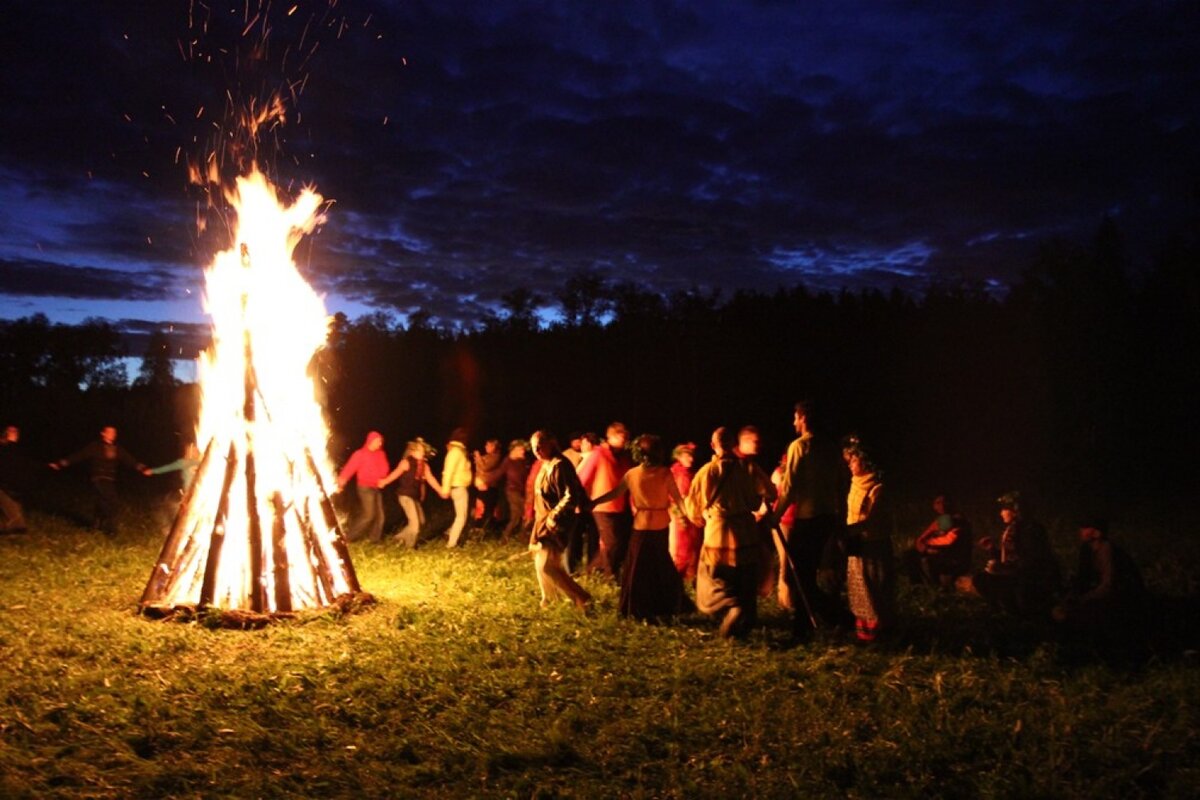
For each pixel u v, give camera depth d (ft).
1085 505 62.44
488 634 27.45
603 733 20.04
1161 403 91.66
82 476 85.46
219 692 21.79
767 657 25.41
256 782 17.44
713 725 20.51
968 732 19.94
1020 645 26.81
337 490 35.14
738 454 28.73
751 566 27.66
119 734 19.29
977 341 101.24
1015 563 31.73
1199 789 17.22
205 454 30.66
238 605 29.19
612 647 26.45
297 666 24.04
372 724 20.45
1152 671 23.91
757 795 17.24
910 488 74.69
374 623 28.84
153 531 50.67
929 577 35.94
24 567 38.32
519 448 48.39
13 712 20.15
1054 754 18.76
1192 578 36.24
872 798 17.20
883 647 26.20
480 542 46.70
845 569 28.50
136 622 28.02
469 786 17.63
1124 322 92.12
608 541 35.96
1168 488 74.38
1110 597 27.81
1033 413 97.40
